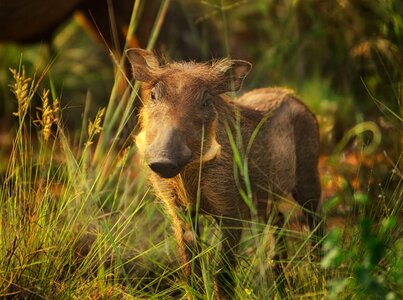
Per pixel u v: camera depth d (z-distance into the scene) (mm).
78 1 13539
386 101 13055
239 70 9523
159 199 10266
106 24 13914
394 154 12336
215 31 19328
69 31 18781
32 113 16844
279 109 10328
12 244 8750
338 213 11578
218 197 9273
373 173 12188
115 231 10289
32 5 13117
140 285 9812
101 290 8914
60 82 17984
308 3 14734
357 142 13023
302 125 10656
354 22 14195
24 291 8578
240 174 9414
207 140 8734
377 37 13328
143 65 9375
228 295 9148
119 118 13773
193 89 8719
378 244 7766
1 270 8641
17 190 9516
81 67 18906
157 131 8469
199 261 9219
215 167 9180
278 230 10328
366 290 8109
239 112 9656
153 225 11086
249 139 9672
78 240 9750
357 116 13438
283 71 16047
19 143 10406
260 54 19094
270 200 9977
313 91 15781
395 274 8242
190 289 8820
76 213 9820
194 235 9016
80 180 10273
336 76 15586
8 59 18078
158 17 13969
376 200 11398
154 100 8734
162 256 10344
